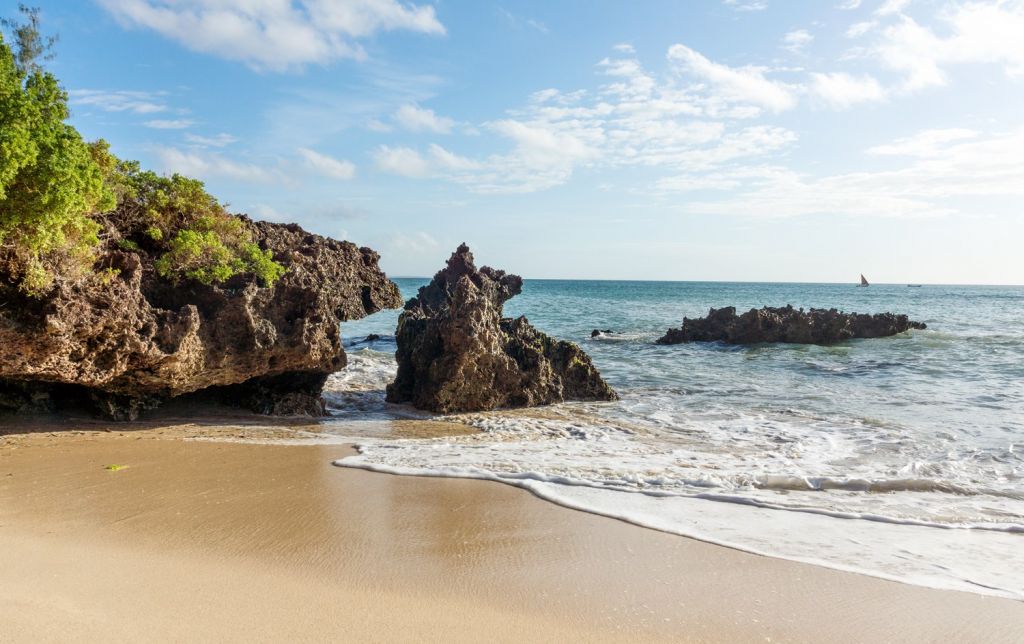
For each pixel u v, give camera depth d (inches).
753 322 1396.4
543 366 772.0
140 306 531.8
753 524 353.4
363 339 1497.3
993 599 265.9
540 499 389.4
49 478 410.6
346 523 339.6
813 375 979.9
